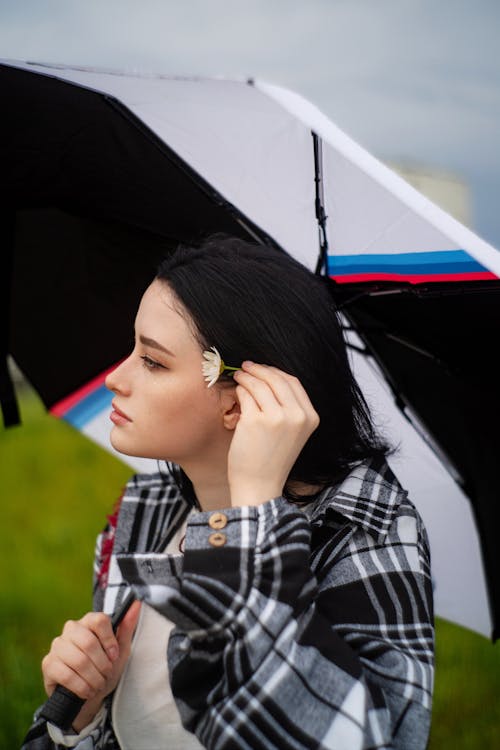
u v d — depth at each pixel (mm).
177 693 1298
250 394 1411
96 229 2250
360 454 1587
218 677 1285
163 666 1588
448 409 2061
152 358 1456
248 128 1673
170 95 1684
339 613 1425
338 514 1547
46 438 5934
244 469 1368
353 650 1372
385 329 1928
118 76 1656
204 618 1244
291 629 1251
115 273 2318
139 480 1853
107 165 1893
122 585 1722
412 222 1552
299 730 1219
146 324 1459
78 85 1688
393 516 1535
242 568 1274
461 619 2295
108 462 5609
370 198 1588
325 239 1726
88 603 3969
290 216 1751
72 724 1560
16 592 4027
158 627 1615
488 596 2240
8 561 4320
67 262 2367
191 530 1312
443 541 2250
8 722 3098
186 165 1812
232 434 1490
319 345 1471
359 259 1709
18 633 3705
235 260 1468
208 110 1688
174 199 1910
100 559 1854
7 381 2494
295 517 1335
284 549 1295
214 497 1558
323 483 1570
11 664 3459
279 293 1450
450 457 2145
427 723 1322
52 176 1979
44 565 4293
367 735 1243
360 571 1469
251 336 1431
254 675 1218
